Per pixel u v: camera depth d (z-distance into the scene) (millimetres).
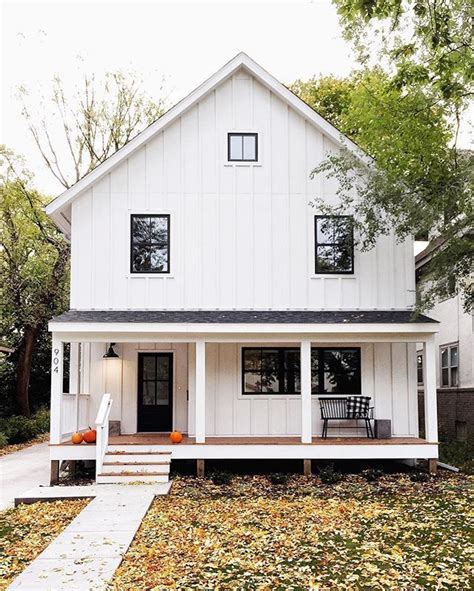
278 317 14578
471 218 13461
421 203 13742
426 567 7793
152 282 15266
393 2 9547
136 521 9758
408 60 12617
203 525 9828
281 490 12719
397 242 14750
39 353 28859
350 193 15547
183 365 16125
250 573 7602
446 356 21297
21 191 25734
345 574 7590
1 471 15695
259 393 15664
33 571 7484
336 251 15555
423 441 14297
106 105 27422
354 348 15852
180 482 13273
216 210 15477
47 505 11344
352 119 15578
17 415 25969
